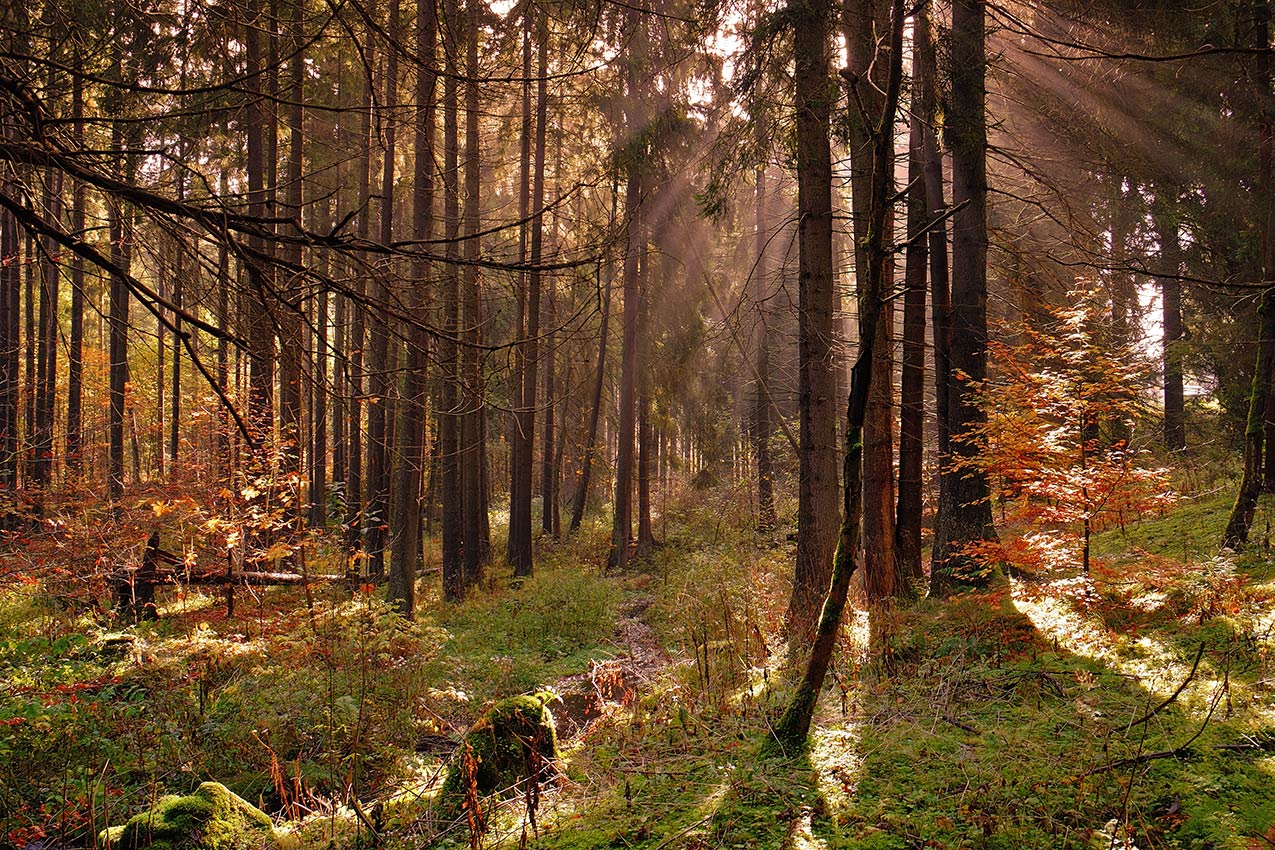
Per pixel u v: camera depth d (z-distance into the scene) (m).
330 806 4.63
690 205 15.20
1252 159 10.11
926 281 8.94
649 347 16.86
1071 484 6.37
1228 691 4.32
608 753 4.92
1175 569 6.09
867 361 4.11
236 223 2.34
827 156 7.75
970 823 3.51
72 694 5.56
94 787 4.11
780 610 7.88
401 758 5.35
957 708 4.79
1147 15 7.51
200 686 6.20
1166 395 15.12
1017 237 9.02
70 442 13.27
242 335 2.47
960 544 7.90
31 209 2.28
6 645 6.41
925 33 7.21
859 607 7.59
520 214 16.05
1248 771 3.59
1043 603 6.46
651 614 10.27
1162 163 10.20
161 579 8.80
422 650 7.68
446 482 12.88
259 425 8.14
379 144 2.53
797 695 4.53
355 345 8.20
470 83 2.86
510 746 4.75
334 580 9.81
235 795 4.48
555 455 23.03
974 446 8.05
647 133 10.63
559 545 19.09
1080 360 6.70
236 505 8.51
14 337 13.54
